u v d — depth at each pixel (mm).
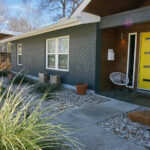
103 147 2189
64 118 3207
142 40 5113
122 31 5539
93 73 5113
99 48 5031
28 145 1624
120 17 4238
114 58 5625
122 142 2324
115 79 5402
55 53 7012
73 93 5363
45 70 7660
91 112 3580
